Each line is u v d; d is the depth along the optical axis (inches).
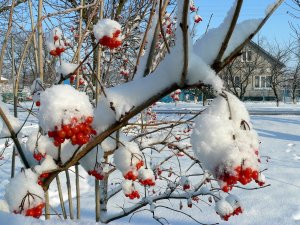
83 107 56.6
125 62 145.4
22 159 73.1
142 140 130.0
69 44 119.8
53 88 57.7
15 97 82.2
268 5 55.5
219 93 56.4
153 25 82.4
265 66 1417.3
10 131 71.4
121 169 79.4
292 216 175.2
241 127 56.5
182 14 49.8
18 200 61.2
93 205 191.6
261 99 1558.8
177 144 129.6
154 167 134.6
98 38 66.0
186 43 51.2
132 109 61.5
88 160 80.5
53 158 70.2
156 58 109.6
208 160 54.9
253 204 190.5
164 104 1176.8
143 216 174.7
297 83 1435.8
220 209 100.3
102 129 65.1
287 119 670.5
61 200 94.5
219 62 56.5
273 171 261.1
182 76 54.5
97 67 90.3
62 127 55.1
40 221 48.4
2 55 76.3
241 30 57.2
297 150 353.7
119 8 107.6
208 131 55.0
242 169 53.0
